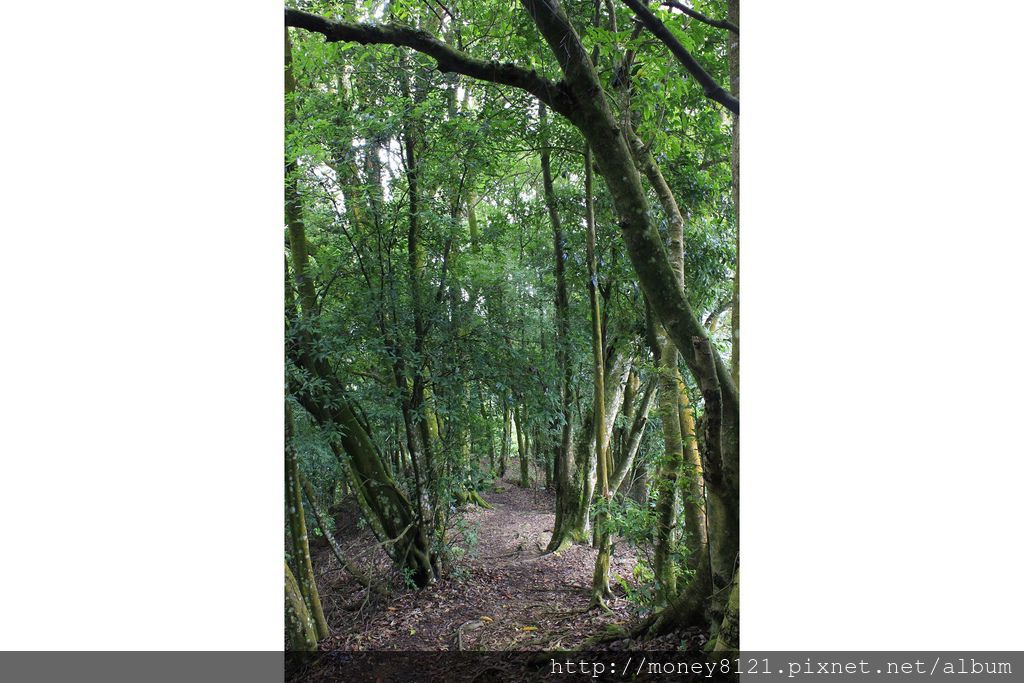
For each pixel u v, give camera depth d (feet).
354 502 22.94
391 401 17.26
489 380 19.21
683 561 12.75
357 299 16.24
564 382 22.12
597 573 16.57
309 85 16.48
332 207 15.84
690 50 14.46
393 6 16.99
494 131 17.90
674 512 13.51
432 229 17.67
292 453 14.29
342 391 16.08
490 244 22.07
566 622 15.35
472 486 19.79
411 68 17.11
